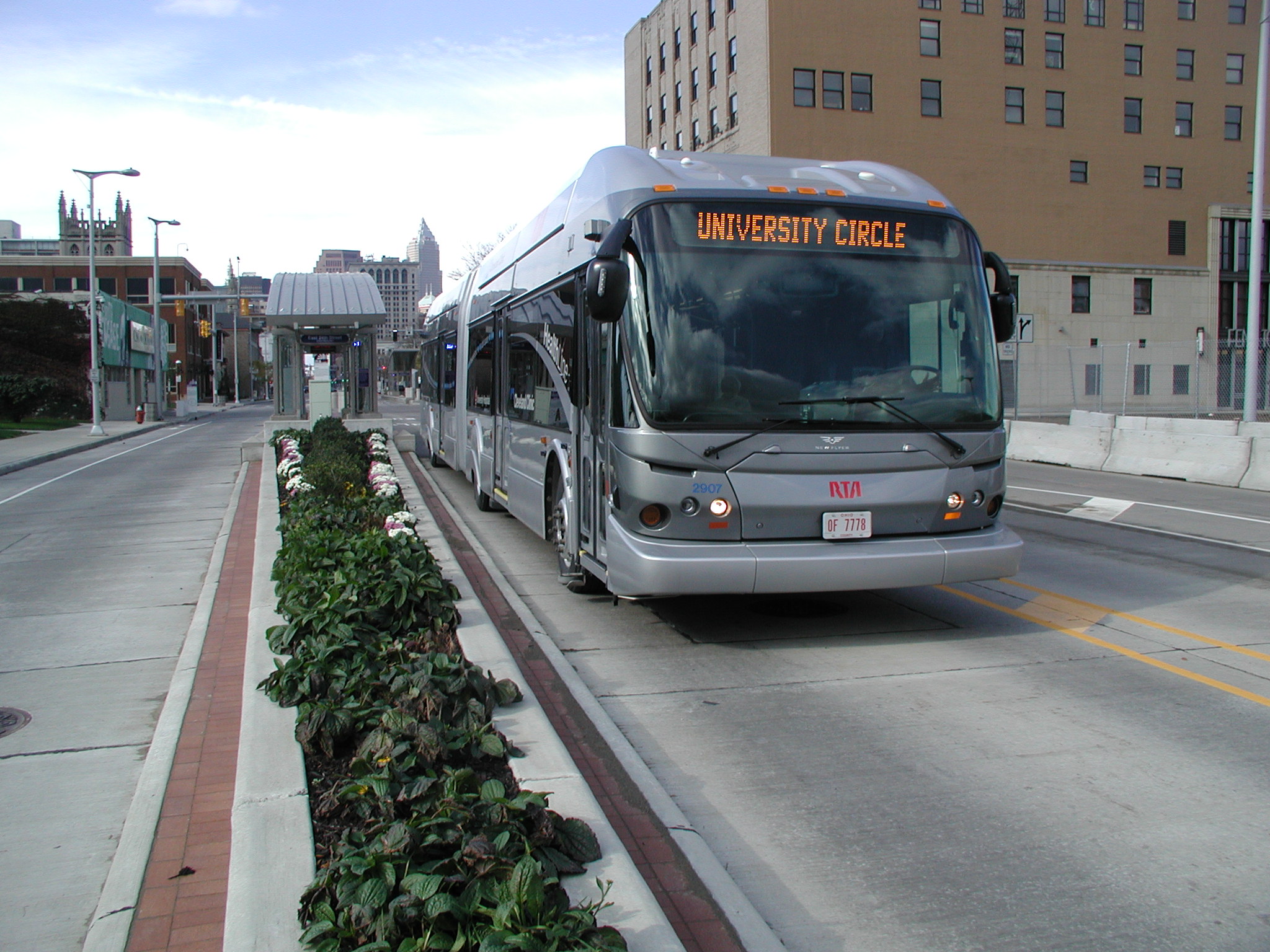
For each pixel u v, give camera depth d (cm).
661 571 646
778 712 580
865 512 675
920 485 684
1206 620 793
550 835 347
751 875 392
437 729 433
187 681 637
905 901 372
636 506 664
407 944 279
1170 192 4994
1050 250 4800
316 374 2727
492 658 584
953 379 699
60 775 500
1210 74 5016
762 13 4331
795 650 709
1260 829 429
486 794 354
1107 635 747
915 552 672
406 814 374
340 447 1636
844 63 4391
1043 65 4728
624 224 666
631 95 6016
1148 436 1912
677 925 340
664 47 5506
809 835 425
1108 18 4822
